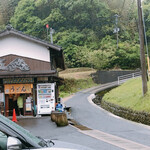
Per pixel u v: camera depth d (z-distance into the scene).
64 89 44.22
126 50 56.88
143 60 21.77
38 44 20.00
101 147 9.12
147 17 61.28
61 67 27.70
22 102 18.78
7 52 19.64
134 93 24.56
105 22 63.00
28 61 19.80
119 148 8.93
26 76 18.22
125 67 56.59
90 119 18.69
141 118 18.02
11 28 19.44
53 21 62.41
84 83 47.09
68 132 12.91
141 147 9.07
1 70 19.22
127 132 12.88
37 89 18.81
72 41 59.06
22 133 3.44
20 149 3.22
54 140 4.23
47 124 15.55
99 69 54.34
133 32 66.62
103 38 59.50
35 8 63.75
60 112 16.06
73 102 29.39
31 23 62.78
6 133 3.34
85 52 55.19
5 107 18.81
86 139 10.79
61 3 62.22
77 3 59.88
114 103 24.75
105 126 15.40
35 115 18.77
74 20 63.59
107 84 46.47
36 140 3.64
